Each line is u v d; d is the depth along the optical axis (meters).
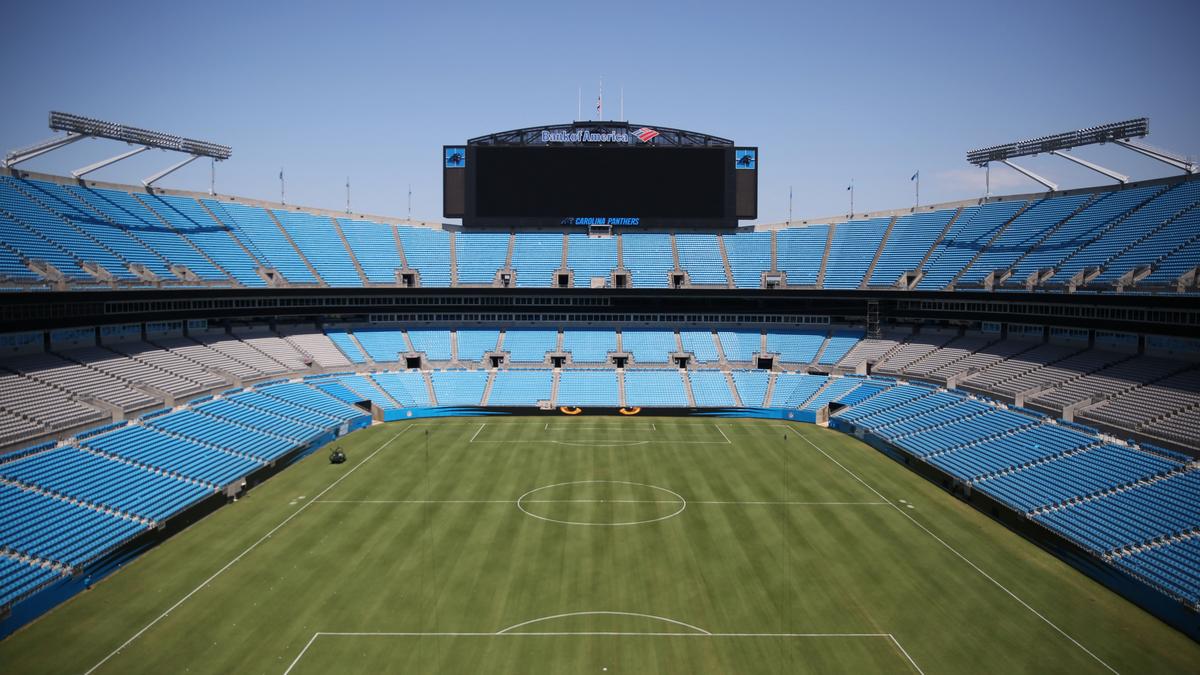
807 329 97.69
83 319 64.25
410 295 91.50
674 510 50.78
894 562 41.88
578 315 99.25
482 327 98.50
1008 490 49.88
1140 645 32.69
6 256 60.00
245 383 75.12
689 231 106.69
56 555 38.28
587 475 59.31
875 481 57.91
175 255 77.25
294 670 30.52
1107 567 38.72
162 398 62.56
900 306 91.75
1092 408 58.09
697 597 37.50
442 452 66.94
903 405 74.25
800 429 77.94
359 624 34.47
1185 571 36.34
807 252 101.38
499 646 32.62
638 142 101.69
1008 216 87.56
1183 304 57.09
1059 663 31.23
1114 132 74.94
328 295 87.38
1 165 69.69
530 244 103.12
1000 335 81.38
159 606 36.12
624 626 34.53
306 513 49.78
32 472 45.56
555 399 85.81
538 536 45.75
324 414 74.00
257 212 93.81
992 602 36.94
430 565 41.25
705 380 90.00
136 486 48.00
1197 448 47.19
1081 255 72.62
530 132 101.25
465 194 100.00
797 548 43.94
